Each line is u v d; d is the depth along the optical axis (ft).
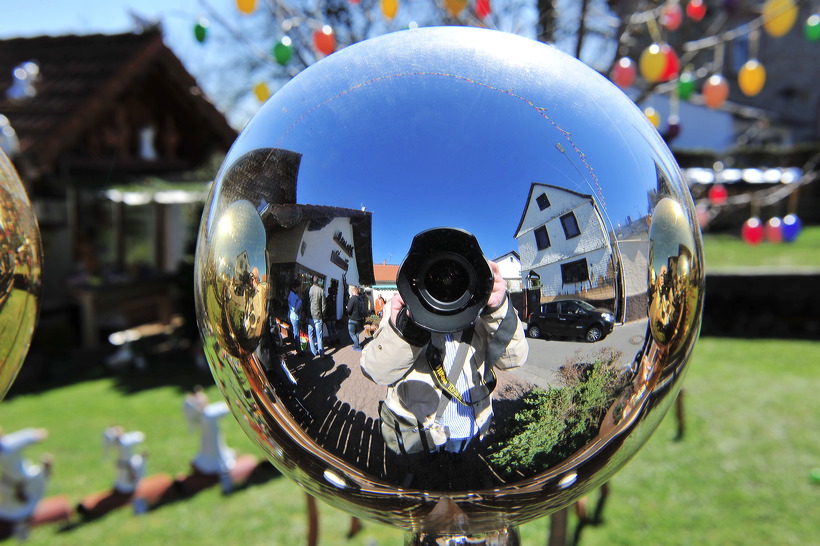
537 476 2.60
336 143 2.39
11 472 13.37
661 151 2.79
